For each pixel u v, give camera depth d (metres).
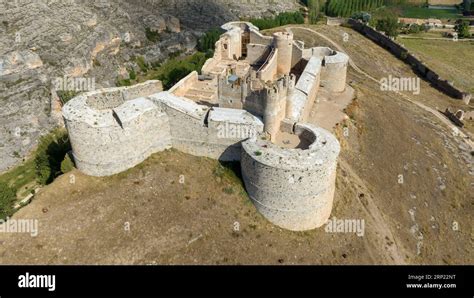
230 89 44.00
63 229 37.41
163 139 45.69
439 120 70.00
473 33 134.12
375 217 46.31
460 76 96.81
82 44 95.62
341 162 51.16
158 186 42.16
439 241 47.97
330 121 55.41
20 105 78.75
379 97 69.38
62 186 41.62
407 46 119.75
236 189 42.38
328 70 62.81
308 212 39.59
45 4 94.38
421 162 56.75
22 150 74.50
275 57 60.78
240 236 38.81
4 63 79.06
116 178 42.72
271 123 42.44
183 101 45.34
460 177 57.41
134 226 38.22
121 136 41.53
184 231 38.28
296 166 36.97
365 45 102.06
